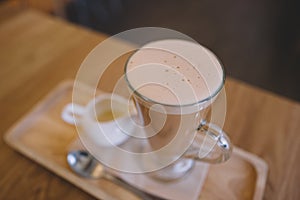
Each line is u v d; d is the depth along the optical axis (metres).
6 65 0.41
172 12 1.35
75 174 0.28
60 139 0.31
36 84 0.38
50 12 1.24
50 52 0.43
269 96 0.35
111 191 0.26
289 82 0.93
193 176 0.27
